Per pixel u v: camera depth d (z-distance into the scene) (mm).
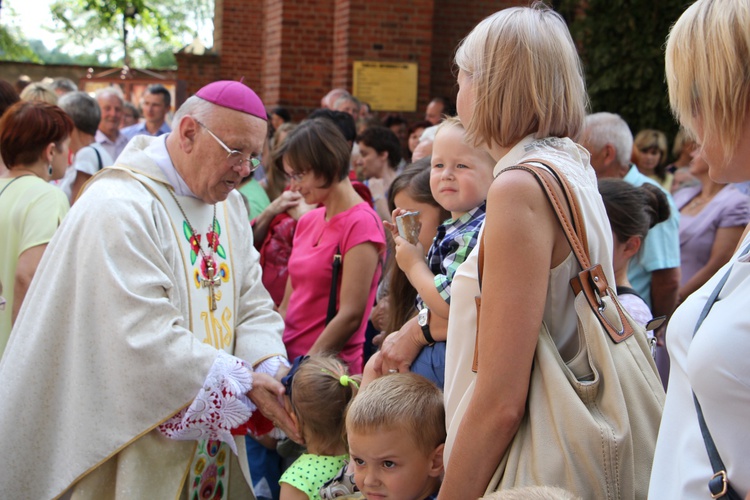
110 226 2527
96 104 5953
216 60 13016
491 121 1810
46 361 2559
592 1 7953
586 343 1715
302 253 3590
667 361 3836
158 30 21484
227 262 2961
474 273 1824
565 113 1830
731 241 4383
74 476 2506
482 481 1692
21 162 3582
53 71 14273
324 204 3574
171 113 11250
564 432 1640
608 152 3971
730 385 1264
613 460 1627
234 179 2756
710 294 1388
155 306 2502
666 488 1415
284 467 3428
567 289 1743
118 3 20281
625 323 1797
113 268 2494
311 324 3518
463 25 10500
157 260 2594
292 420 2631
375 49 9211
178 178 2766
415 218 2393
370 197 4113
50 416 2576
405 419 2045
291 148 3451
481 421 1674
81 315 2500
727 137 1313
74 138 5852
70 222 2602
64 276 2559
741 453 1273
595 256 1767
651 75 7633
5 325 3447
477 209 2309
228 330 2926
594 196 1788
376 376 2430
